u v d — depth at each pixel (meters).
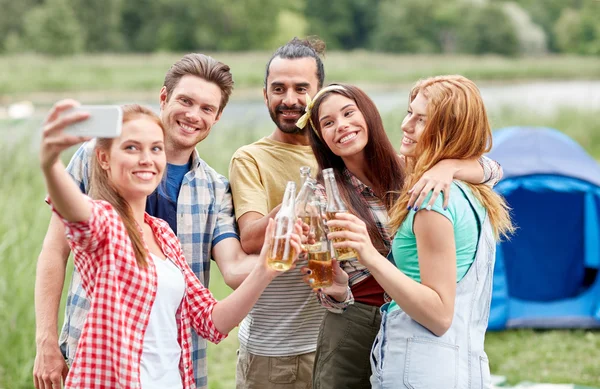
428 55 44.12
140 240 1.80
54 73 27.28
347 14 47.53
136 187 1.82
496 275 4.94
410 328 1.86
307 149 2.63
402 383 1.83
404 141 2.10
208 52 43.34
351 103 2.25
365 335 2.22
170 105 2.32
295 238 1.86
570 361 4.35
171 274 1.88
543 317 5.00
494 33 45.03
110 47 41.38
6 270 4.30
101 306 1.72
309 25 46.88
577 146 5.32
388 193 2.30
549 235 5.23
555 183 4.92
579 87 26.05
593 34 44.75
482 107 1.95
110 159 1.81
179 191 2.34
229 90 2.39
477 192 1.92
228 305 1.92
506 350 4.55
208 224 2.38
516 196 5.25
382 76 28.98
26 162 7.28
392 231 1.98
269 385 2.52
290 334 2.50
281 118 2.57
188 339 1.94
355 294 2.24
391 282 1.77
